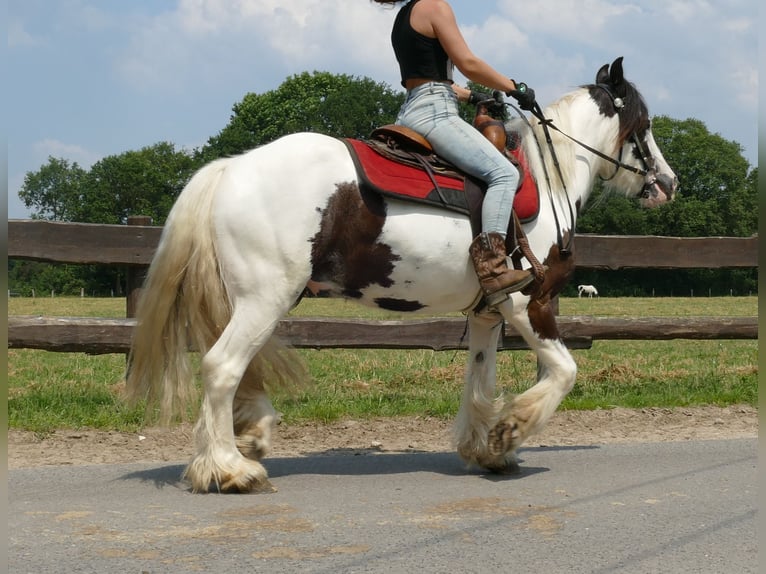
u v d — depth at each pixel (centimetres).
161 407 499
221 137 7338
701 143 5397
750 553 395
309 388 546
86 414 760
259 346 487
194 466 496
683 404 860
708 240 924
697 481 536
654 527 433
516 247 527
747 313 2872
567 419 790
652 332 916
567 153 578
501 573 365
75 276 6219
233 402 522
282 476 553
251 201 479
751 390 930
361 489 514
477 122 554
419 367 1230
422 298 528
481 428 559
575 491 510
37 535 414
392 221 501
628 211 3709
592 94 612
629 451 643
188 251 489
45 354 1460
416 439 721
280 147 495
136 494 498
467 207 518
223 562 375
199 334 495
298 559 380
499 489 516
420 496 496
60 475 551
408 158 516
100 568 368
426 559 381
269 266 480
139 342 497
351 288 515
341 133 6388
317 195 486
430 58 531
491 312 550
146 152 7994
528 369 1195
